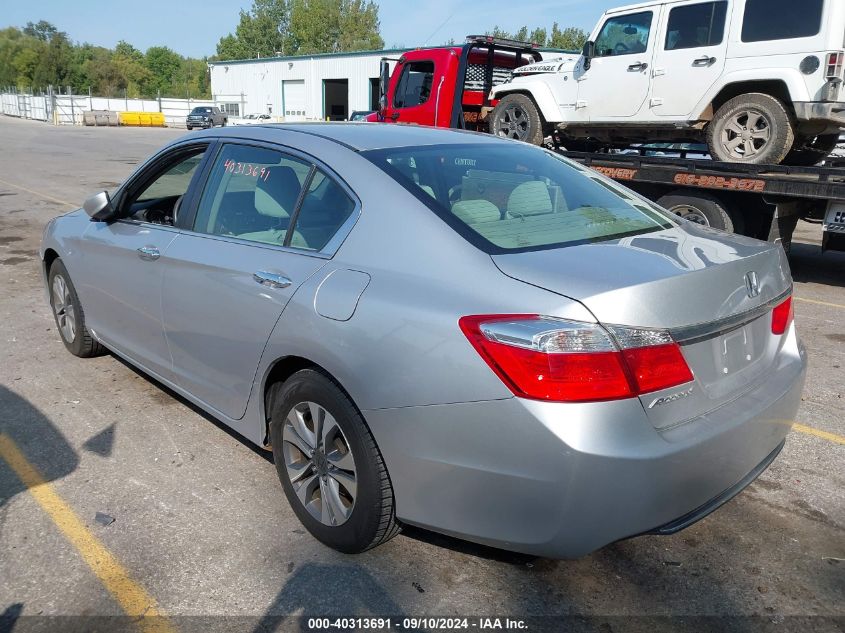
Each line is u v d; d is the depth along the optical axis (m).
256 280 2.93
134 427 3.87
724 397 2.43
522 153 3.38
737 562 2.77
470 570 2.71
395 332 2.37
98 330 4.35
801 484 3.35
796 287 7.59
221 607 2.50
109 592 2.57
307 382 2.73
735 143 7.53
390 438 2.41
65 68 105.62
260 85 52.41
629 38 8.33
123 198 4.11
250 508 3.11
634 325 2.12
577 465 2.07
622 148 9.59
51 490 3.24
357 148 2.97
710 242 2.79
